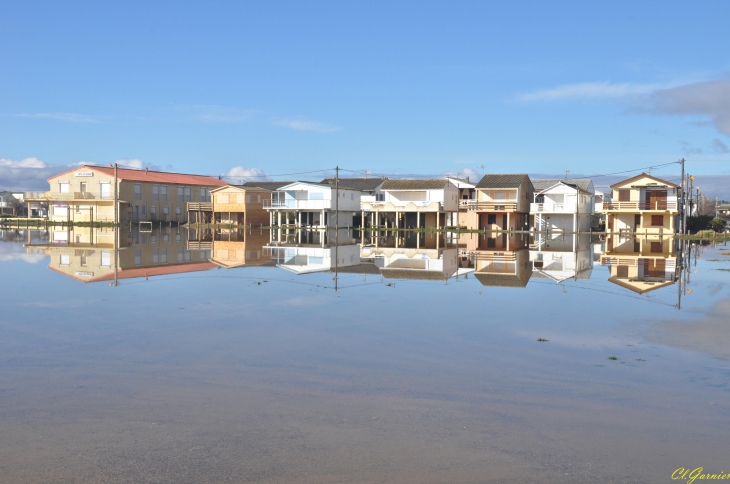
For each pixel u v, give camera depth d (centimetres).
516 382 927
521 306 1633
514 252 3841
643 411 805
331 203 7388
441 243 4825
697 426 756
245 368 995
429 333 1269
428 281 2200
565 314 1505
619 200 5928
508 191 6606
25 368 988
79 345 1144
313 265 2803
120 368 991
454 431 737
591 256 3500
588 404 831
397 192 7200
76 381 921
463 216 7556
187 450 681
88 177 7731
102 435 721
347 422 763
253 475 623
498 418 780
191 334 1245
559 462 656
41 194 8431
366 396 859
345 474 626
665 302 1706
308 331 1284
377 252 3753
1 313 1468
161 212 8100
